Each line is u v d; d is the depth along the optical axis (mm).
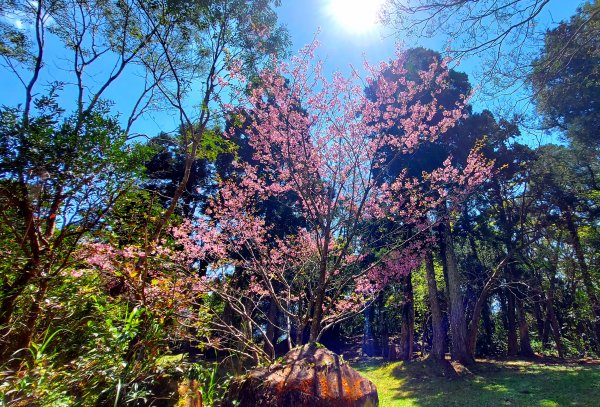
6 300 3277
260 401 2443
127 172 3859
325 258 6320
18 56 5516
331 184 6973
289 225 12062
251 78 6199
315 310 6082
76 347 3078
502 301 21078
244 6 5559
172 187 10055
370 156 7008
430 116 7254
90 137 3449
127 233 4504
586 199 14789
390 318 19891
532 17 4516
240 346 5262
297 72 6590
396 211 7957
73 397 2348
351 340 23000
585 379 9875
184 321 4273
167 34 5555
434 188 8188
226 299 6207
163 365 2893
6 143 3203
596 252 15844
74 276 3705
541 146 13891
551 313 17453
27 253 3506
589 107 10031
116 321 3162
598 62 6047
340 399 2426
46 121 3428
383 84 6875
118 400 2396
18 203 3383
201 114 5766
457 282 14336
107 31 6109
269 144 7043
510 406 8031
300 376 2570
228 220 7848
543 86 5309
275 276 7930
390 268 8422
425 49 10539
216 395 2982
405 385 11383
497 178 13953
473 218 15781
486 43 4891
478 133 12586
